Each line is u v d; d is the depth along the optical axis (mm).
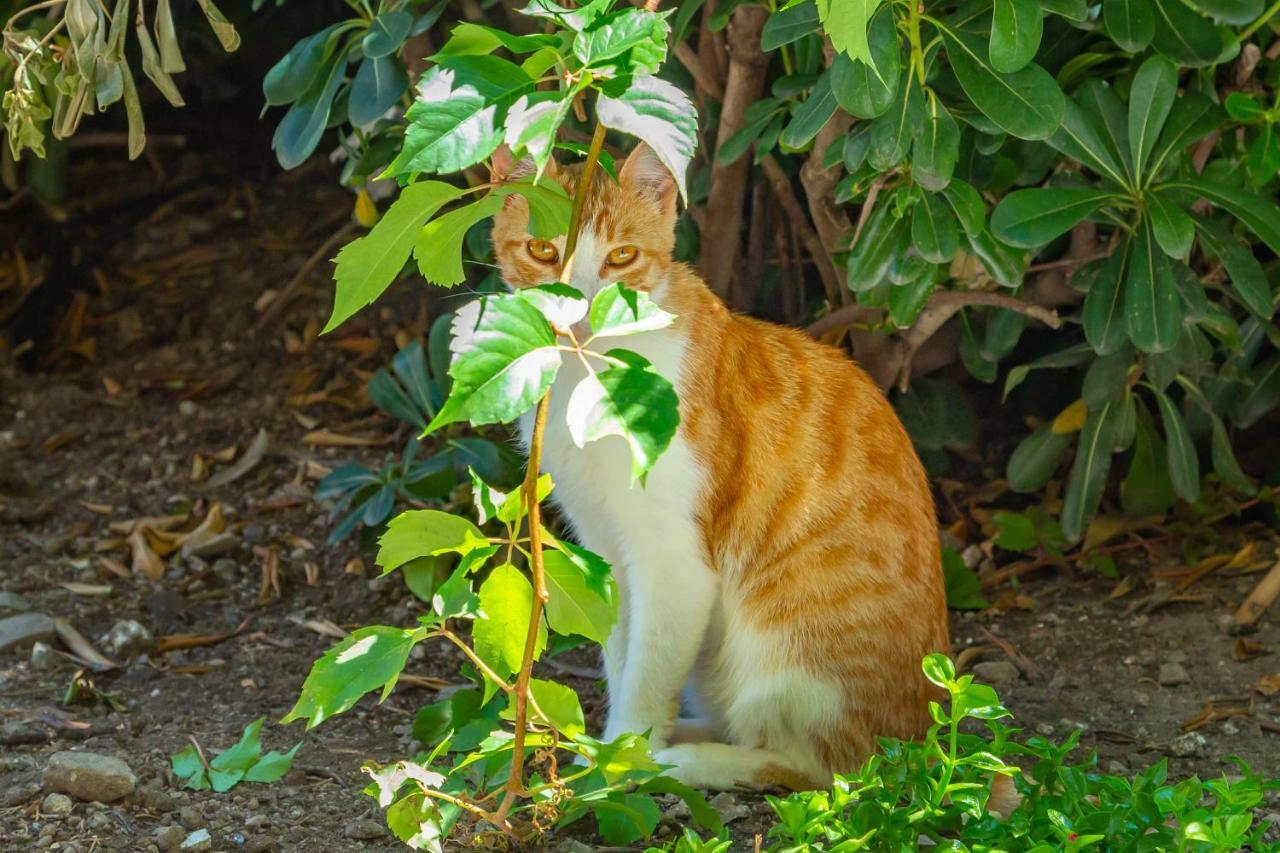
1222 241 4285
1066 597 5152
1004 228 4117
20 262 7301
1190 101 4289
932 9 4094
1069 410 5242
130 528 5734
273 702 4500
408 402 5629
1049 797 3119
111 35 3385
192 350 6906
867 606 3877
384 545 2865
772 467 3936
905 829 3018
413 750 4090
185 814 3559
